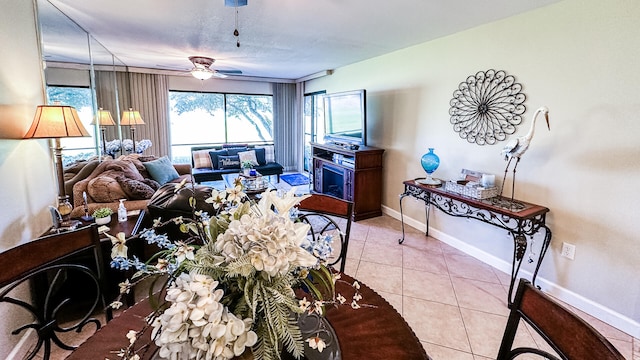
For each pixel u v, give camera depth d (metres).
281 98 7.32
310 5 2.39
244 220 0.80
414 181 3.33
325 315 1.14
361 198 4.19
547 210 2.39
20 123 1.90
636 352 1.90
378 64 4.32
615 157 2.05
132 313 1.14
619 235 2.07
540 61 2.42
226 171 6.07
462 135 3.13
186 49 3.99
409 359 0.95
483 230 3.01
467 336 2.02
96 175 3.07
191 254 0.82
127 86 5.70
